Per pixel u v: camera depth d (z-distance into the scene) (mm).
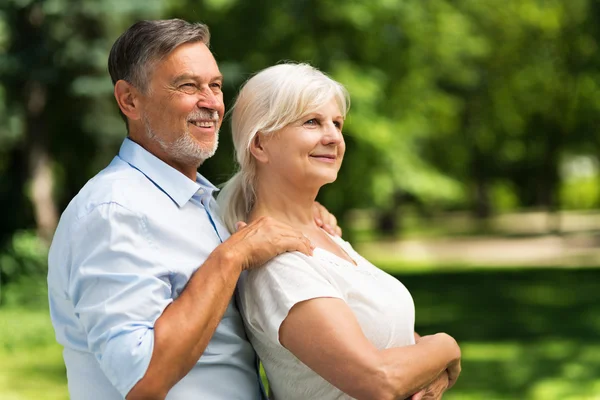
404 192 22406
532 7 28188
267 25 17812
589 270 24875
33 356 11938
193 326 3027
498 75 30562
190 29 3443
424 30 20406
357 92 17547
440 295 20234
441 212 55031
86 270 3123
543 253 30641
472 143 33125
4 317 14102
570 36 28188
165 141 3408
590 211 54875
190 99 3396
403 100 20781
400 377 3188
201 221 3420
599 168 46000
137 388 2975
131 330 3021
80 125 18812
